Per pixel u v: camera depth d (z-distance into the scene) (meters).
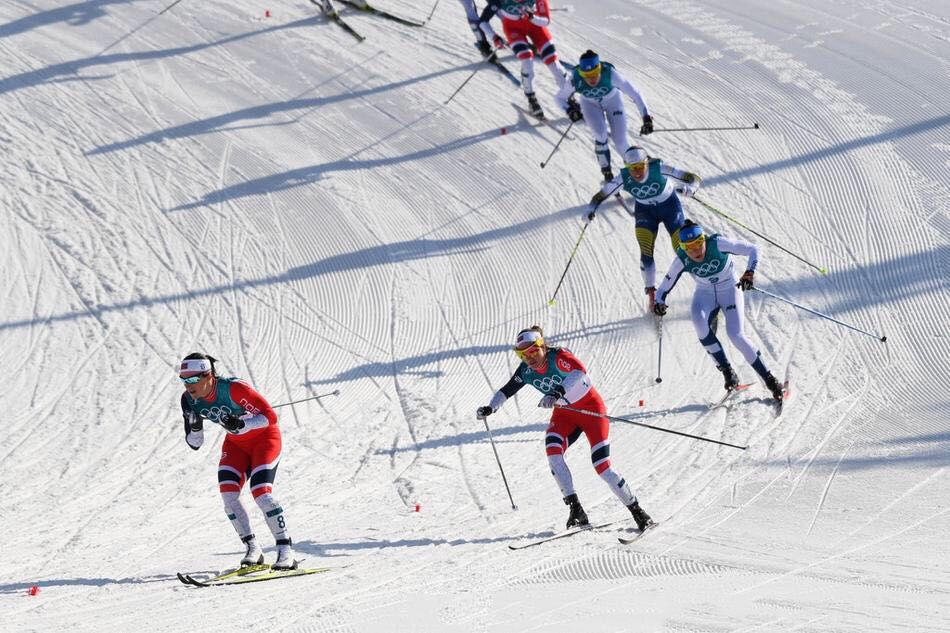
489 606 14.11
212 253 34.94
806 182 35.56
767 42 44.34
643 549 16.92
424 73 43.59
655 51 43.97
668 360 28.23
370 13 47.78
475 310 31.89
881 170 35.78
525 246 34.34
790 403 24.84
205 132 40.56
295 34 46.16
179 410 28.12
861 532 16.75
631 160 27.88
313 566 17.50
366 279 33.56
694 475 21.34
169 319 32.19
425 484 23.06
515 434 25.67
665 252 33.22
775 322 29.09
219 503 22.78
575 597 14.23
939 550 15.44
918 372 25.72
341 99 42.25
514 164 38.22
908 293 29.62
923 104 39.16
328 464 24.91
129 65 43.97
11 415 28.00
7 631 14.11
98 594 16.03
